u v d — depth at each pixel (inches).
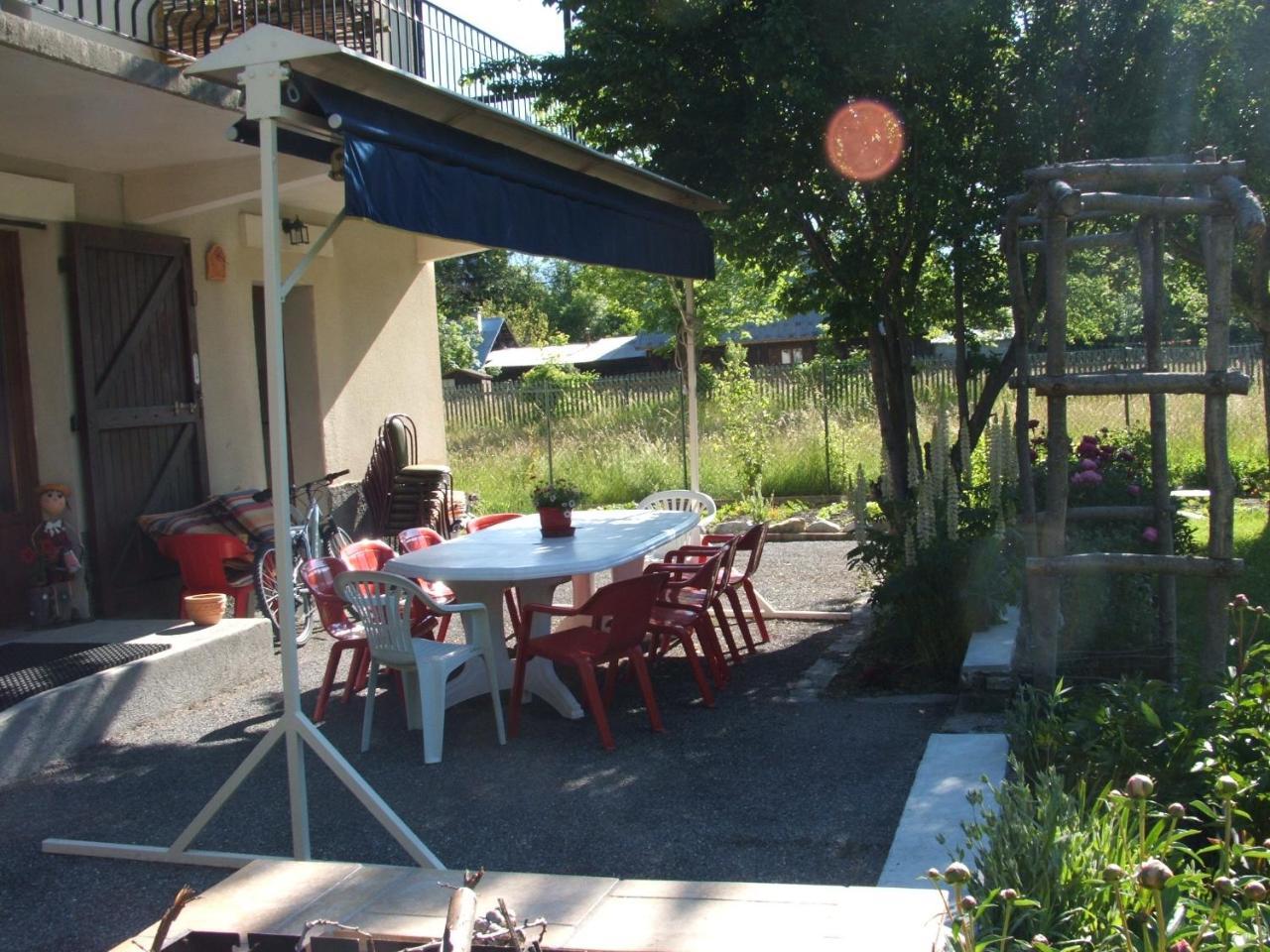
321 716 243.1
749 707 236.5
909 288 317.1
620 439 617.9
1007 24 304.8
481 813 184.2
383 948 94.3
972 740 187.8
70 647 258.8
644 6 308.7
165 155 294.7
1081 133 308.0
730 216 321.4
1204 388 183.9
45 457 297.9
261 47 154.9
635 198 276.2
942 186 289.1
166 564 326.3
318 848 172.7
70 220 297.3
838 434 568.7
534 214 216.8
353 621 250.5
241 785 202.2
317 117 167.0
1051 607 197.2
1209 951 91.6
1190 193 231.8
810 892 103.0
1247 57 318.0
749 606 336.8
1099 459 309.9
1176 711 154.0
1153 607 233.9
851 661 267.7
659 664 279.3
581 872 160.4
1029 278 319.9
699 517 304.5
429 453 476.7
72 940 146.9
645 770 201.3
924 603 244.4
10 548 291.4
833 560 422.6
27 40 200.8
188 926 99.6
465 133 200.1
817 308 323.0
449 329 1231.5
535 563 221.1
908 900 100.9
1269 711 144.8
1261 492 475.5
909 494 306.5
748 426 576.7
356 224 430.0
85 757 221.8
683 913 99.7
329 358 412.2
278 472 159.5
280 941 95.8
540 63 330.0
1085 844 109.6
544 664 238.2
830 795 183.0
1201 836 137.2
